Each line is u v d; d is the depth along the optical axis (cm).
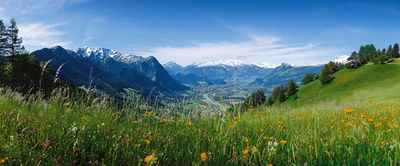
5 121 353
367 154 271
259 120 552
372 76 7288
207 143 268
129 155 264
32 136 297
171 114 528
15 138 270
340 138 343
